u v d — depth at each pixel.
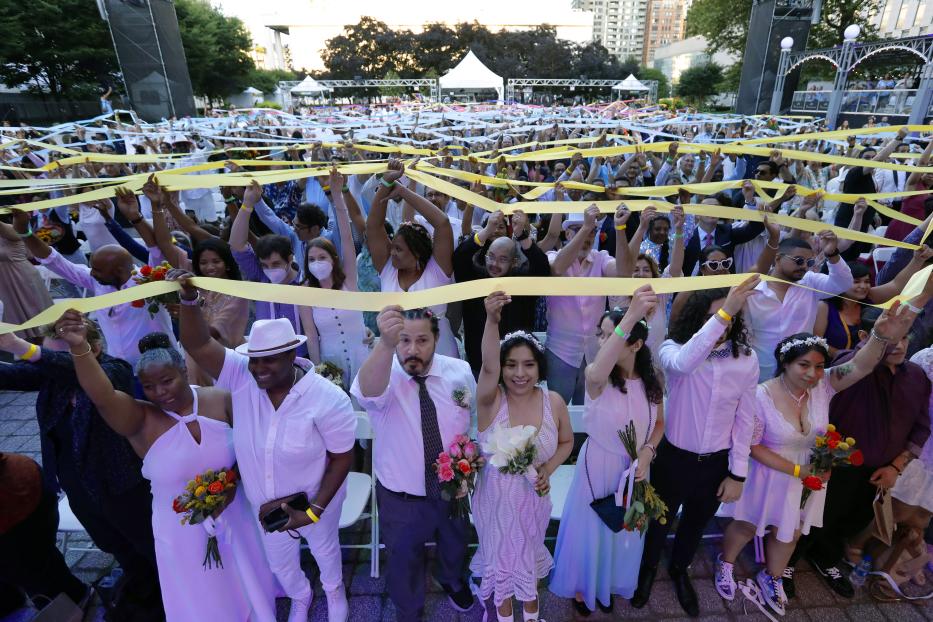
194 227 4.44
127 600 2.56
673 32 165.50
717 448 2.50
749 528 2.71
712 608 2.75
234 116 16.97
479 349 3.52
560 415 2.47
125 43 15.98
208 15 38.34
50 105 24.25
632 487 2.36
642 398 2.45
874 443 2.64
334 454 2.35
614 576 2.64
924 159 5.31
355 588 2.87
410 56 60.06
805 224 2.94
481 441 2.37
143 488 2.35
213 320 3.29
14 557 2.44
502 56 57.56
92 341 2.29
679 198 4.40
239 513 2.36
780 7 19.09
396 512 2.40
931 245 3.74
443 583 2.68
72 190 5.51
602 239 4.96
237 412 2.23
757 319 3.47
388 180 3.29
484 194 4.45
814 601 2.79
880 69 26.16
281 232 4.83
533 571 2.41
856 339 3.43
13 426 4.39
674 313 3.33
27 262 4.70
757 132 13.23
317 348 3.58
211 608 2.29
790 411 2.56
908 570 2.79
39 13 23.95
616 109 19.48
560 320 3.66
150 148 10.89
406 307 1.84
